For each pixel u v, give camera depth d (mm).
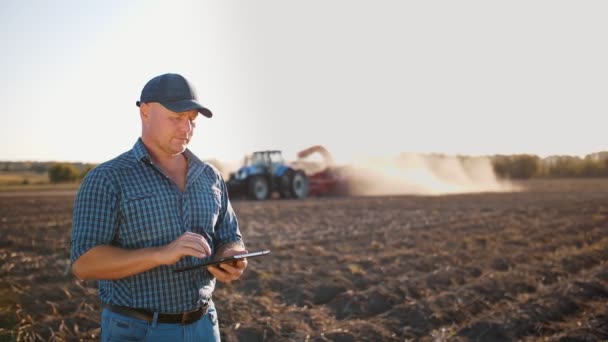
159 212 2256
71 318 5004
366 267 7316
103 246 2129
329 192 21141
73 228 2166
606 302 5609
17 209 15562
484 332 4785
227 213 2643
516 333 4781
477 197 18656
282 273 6879
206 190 2453
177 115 2264
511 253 8055
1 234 10469
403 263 7406
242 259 2346
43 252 8625
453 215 13016
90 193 2176
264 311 5320
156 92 2242
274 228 11148
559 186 26016
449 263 7422
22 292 5852
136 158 2287
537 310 5242
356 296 5750
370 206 15602
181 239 2107
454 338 4652
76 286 6145
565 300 5566
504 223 11391
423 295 5949
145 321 2229
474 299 5637
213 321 2484
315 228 11086
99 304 5496
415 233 10148
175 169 2434
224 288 6168
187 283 2307
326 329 4816
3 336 4488
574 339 4574
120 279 2260
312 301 5852
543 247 8555
